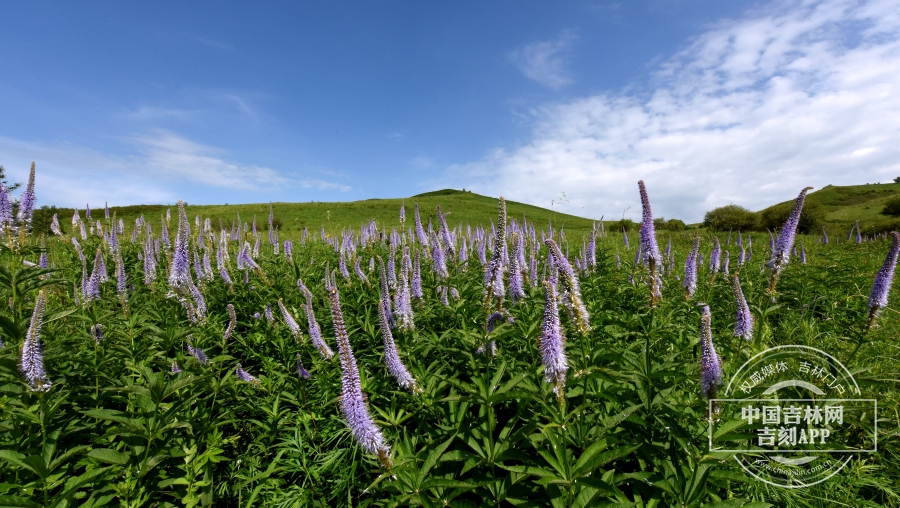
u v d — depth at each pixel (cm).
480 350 567
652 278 579
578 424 416
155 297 871
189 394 536
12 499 336
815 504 439
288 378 645
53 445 417
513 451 384
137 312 681
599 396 445
